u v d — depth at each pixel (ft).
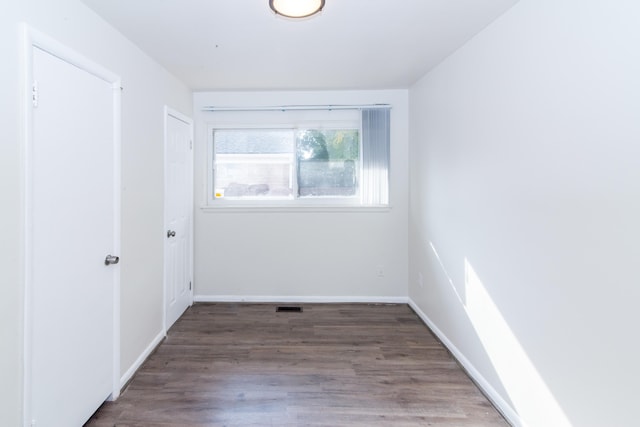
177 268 9.84
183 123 10.10
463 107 7.29
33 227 4.33
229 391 6.43
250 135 11.47
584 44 4.16
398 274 11.50
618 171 3.77
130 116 6.86
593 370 4.11
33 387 4.37
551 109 4.71
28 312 4.25
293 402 6.12
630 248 3.66
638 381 3.61
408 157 11.23
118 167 6.35
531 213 5.14
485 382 6.41
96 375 5.73
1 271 3.93
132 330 6.99
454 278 7.81
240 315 10.31
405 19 6.08
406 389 6.55
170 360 7.59
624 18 3.67
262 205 11.43
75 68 5.15
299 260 11.44
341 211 11.34
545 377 4.88
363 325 9.64
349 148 11.51
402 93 11.14
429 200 9.36
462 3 5.49
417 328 9.46
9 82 4.00
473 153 6.87
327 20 6.12
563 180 4.52
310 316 10.28
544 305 4.89
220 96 11.11
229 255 11.37
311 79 9.80
